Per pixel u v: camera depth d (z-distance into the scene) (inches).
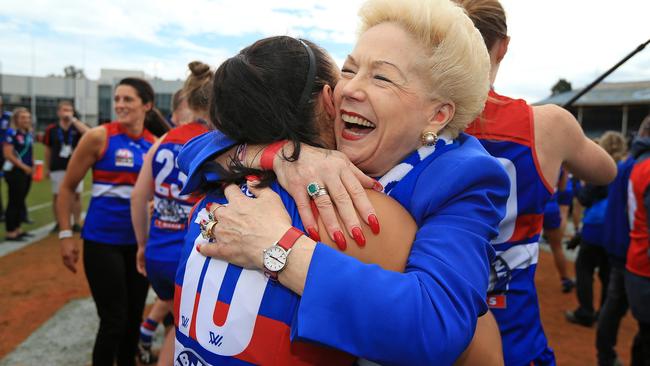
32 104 2245.3
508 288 56.2
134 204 112.6
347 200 34.5
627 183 134.8
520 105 55.3
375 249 33.5
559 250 223.3
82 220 347.6
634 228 121.1
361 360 34.8
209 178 41.6
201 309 36.5
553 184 56.6
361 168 40.7
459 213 34.6
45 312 177.2
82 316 173.8
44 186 611.8
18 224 297.0
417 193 36.4
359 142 39.3
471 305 32.0
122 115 129.1
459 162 36.0
